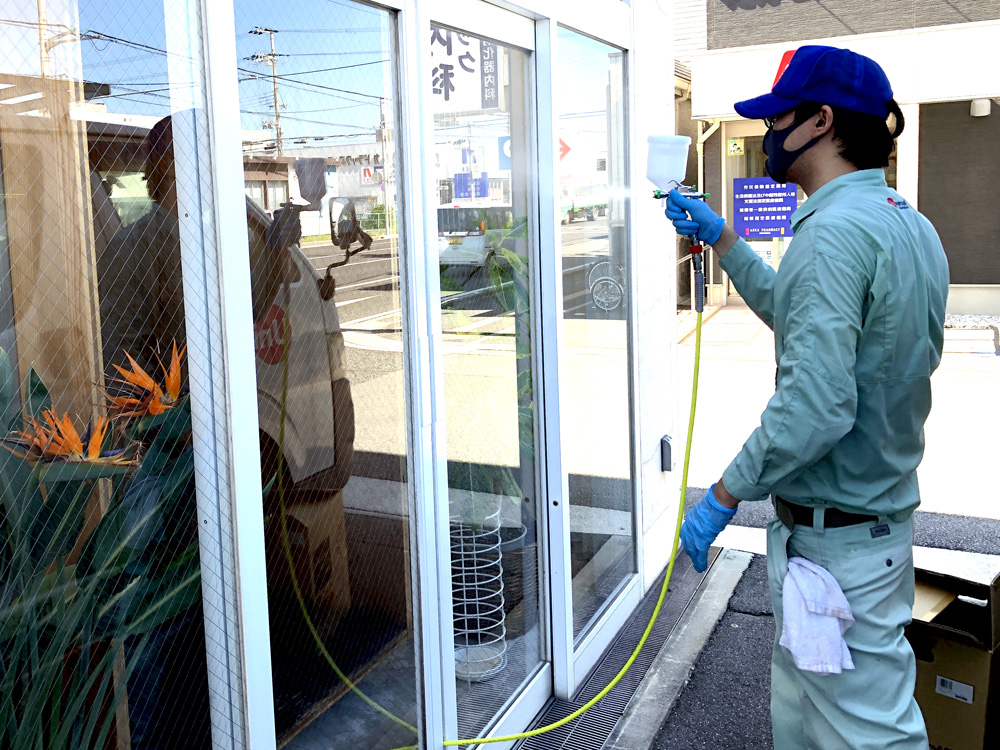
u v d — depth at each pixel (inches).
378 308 83.5
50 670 55.4
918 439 76.5
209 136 62.7
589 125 127.4
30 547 54.0
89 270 56.4
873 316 71.7
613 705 118.3
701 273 90.2
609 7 128.7
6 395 52.5
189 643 63.7
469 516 104.6
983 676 97.6
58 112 54.3
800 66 77.5
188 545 63.1
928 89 411.5
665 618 142.0
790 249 74.8
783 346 77.2
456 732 97.0
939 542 171.5
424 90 86.5
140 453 59.8
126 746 60.3
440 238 95.7
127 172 58.2
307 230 74.0
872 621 74.7
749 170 509.7
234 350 64.6
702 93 448.1
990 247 456.8
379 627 85.7
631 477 144.4
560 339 115.3
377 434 84.2
